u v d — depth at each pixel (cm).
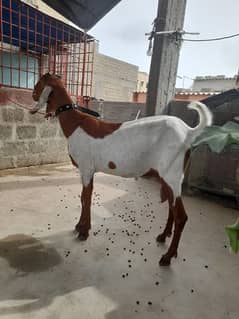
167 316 147
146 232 246
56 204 294
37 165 450
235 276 188
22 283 165
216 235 247
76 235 231
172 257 200
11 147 405
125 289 166
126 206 305
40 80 233
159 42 386
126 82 964
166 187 195
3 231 229
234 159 318
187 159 194
